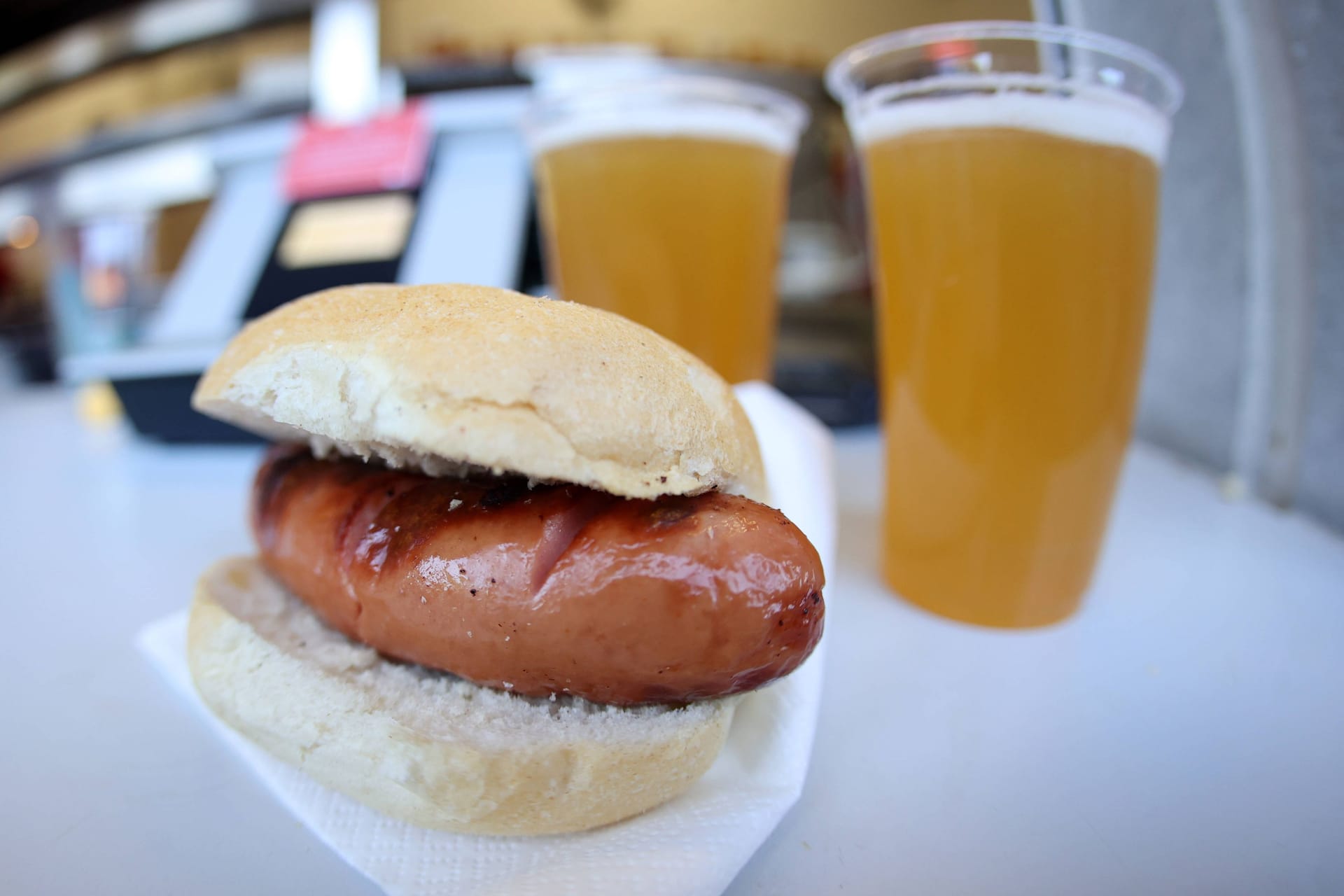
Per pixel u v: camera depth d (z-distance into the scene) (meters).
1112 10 0.27
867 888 0.14
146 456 0.40
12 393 0.71
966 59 0.18
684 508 0.15
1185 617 0.21
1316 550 0.25
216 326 0.37
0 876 0.14
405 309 0.15
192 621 0.18
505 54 0.57
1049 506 0.19
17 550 0.27
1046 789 0.16
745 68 0.55
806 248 0.63
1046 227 0.18
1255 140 0.26
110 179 0.57
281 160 0.43
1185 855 0.14
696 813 0.15
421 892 0.13
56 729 0.18
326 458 0.19
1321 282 0.26
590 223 0.25
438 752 0.14
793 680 0.16
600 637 0.14
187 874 0.14
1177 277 0.31
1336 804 0.15
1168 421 0.34
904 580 0.22
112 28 0.71
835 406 0.39
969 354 0.19
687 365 0.16
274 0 0.63
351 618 0.16
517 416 0.14
